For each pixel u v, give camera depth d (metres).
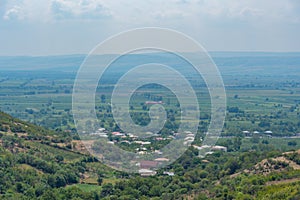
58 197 114.19
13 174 121.19
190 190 117.44
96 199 116.50
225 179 122.06
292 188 97.62
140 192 116.88
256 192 102.50
